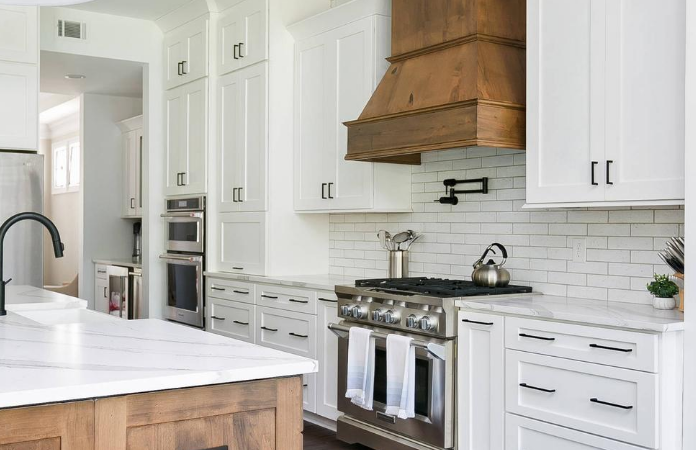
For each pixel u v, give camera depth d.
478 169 4.26
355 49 4.64
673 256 2.97
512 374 3.26
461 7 3.82
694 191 2.76
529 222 3.96
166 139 6.34
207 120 5.80
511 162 4.06
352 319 4.17
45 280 10.83
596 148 3.18
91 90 7.54
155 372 1.74
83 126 7.68
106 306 7.39
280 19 5.26
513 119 3.65
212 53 5.80
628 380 2.80
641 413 2.75
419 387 3.70
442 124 3.71
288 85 5.30
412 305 3.72
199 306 5.80
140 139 7.42
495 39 3.78
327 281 4.77
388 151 4.04
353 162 4.68
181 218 6.04
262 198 5.25
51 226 2.81
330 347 4.45
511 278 4.07
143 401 1.70
